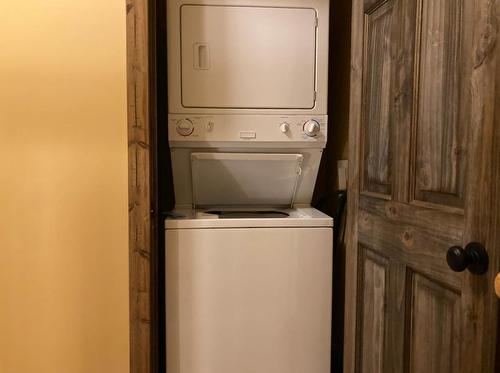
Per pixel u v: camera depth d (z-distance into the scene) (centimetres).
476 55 85
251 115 178
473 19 87
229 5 175
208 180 189
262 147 183
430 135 103
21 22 138
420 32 107
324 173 224
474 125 86
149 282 146
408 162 112
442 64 98
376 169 131
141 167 143
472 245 85
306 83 180
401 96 116
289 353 166
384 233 126
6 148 141
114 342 146
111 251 144
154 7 158
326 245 166
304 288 165
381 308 128
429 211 102
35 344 145
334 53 212
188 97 175
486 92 83
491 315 81
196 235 160
